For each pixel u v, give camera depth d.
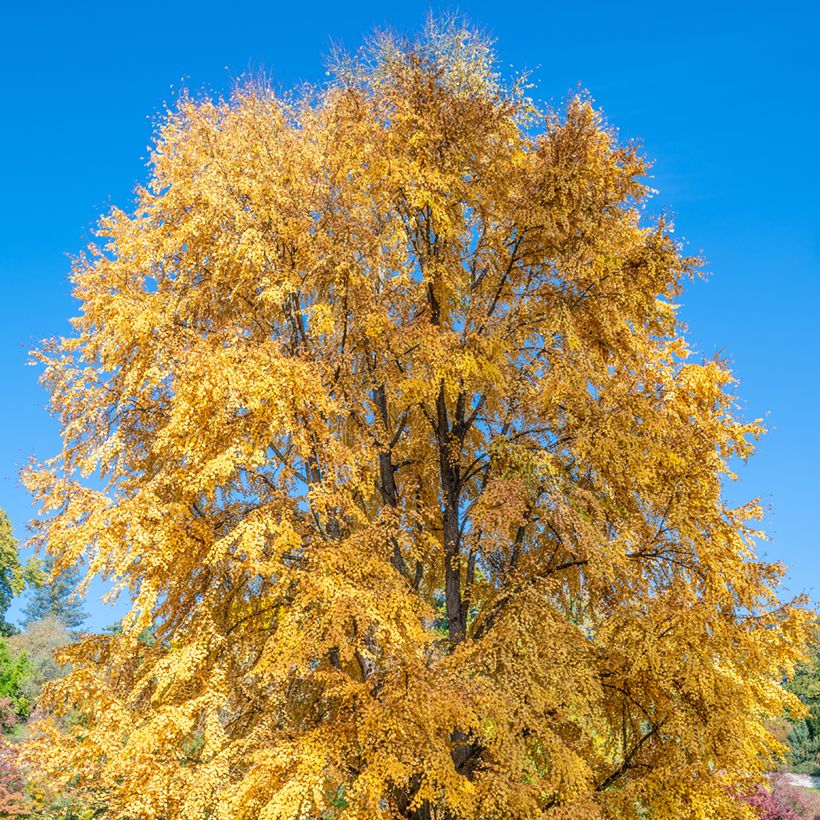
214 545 8.46
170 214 10.63
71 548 8.09
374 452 10.23
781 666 10.23
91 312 9.77
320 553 8.58
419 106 11.16
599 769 9.52
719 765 8.60
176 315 10.30
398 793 8.88
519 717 8.26
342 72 12.32
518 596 9.30
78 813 12.73
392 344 9.97
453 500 11.17
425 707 7.44
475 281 11.58
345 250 9.99
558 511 9.20
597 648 9.41
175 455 9.28
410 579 10.60
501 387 10.07
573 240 10.26
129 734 8.09
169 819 7.66
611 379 10.10
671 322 11.24
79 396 9.98
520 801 7.75
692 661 8.68
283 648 8.12
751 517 10.59
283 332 11.09
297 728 8.87
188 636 8.73
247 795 7.47
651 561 9.66
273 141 11.14
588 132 10.20
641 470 9.54
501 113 11.03
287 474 10.12
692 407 10.89
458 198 11.27
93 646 9.16
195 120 11.22
